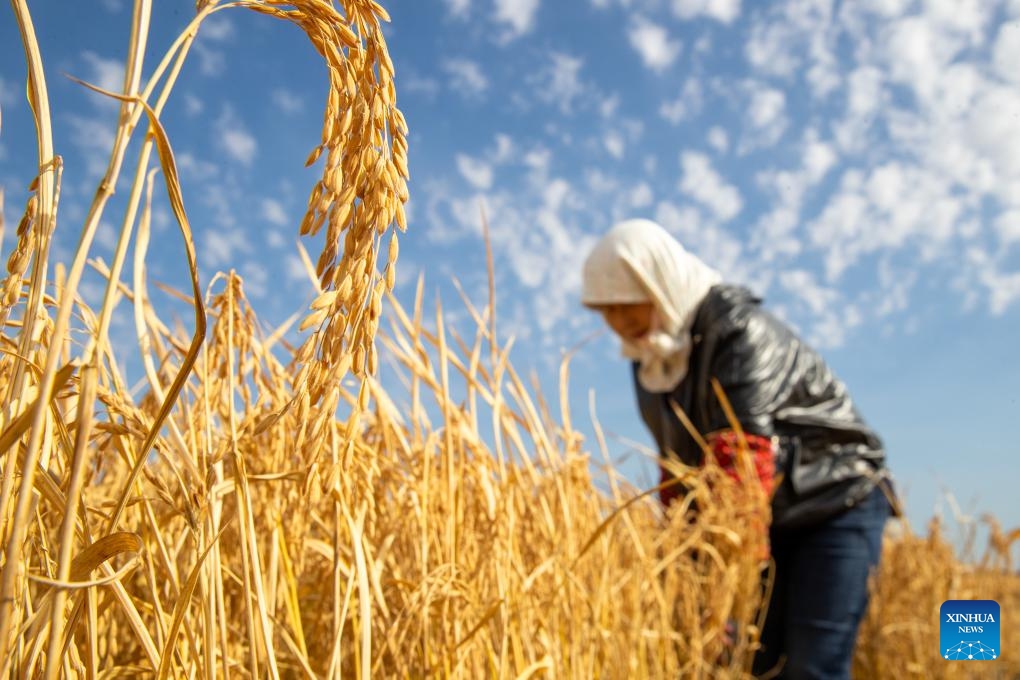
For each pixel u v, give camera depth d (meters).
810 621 1.93
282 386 0.92
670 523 1.94
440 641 0.96
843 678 1.89
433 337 1.23
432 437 1.08
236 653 0.85
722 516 1.84
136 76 0.43
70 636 0.49
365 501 0.85
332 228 0.42
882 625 3.09
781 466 1.96
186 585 0.54
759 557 1.86
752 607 1.94
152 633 0.85
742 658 1.93
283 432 0.93
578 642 1.29
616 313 2.41
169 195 0.41
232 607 0.94
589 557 1.52
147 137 0.44
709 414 2.11
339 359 0.40
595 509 1.69
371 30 0.47
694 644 1.77
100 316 0.41
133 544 0.46
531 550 1.29
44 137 0.46
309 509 0.93
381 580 0.97
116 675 0.75
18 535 0.39
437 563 1.02
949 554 3.27
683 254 2.30
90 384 0.40
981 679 3.19
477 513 1.14
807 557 2.00
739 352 2.02
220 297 0.75
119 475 0.97
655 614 1.78
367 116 0.45
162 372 0.84
